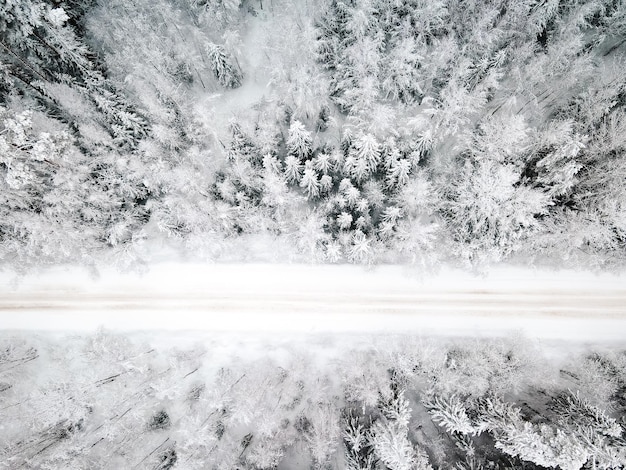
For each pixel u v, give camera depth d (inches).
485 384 1182.9
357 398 1224.2
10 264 1302.9
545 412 1192.8
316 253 1278.3
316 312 1341.0
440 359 1219.9
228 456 1244.5
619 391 1211.9
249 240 1347.2
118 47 1201.4
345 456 1218.0
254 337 1343.5
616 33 1206.9
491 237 1210.0
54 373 1328.7
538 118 1249.4
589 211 1173.1
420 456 1109.1
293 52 1187.3
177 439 1289.4
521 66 1189.7
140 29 1139.9
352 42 1194.0
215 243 1278.3
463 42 1197.7
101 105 1143.0
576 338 1317.7
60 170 1120.8
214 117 1189.1
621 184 1104.2
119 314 1360.7
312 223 1198.9
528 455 1012.5
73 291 1368.1
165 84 1170.6
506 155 1155.9
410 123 1128.8
